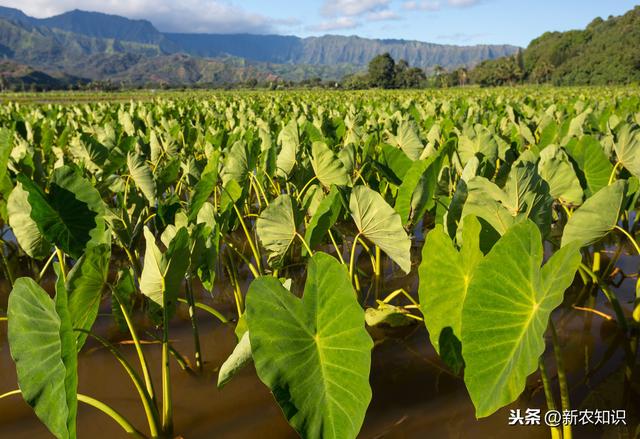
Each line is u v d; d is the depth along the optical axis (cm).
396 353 259
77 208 216
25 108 1213
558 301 128
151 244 171
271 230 245
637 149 298
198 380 238
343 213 335
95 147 462
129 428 185
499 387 146
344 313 143
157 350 268
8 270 342
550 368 241
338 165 320
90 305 169
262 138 470
